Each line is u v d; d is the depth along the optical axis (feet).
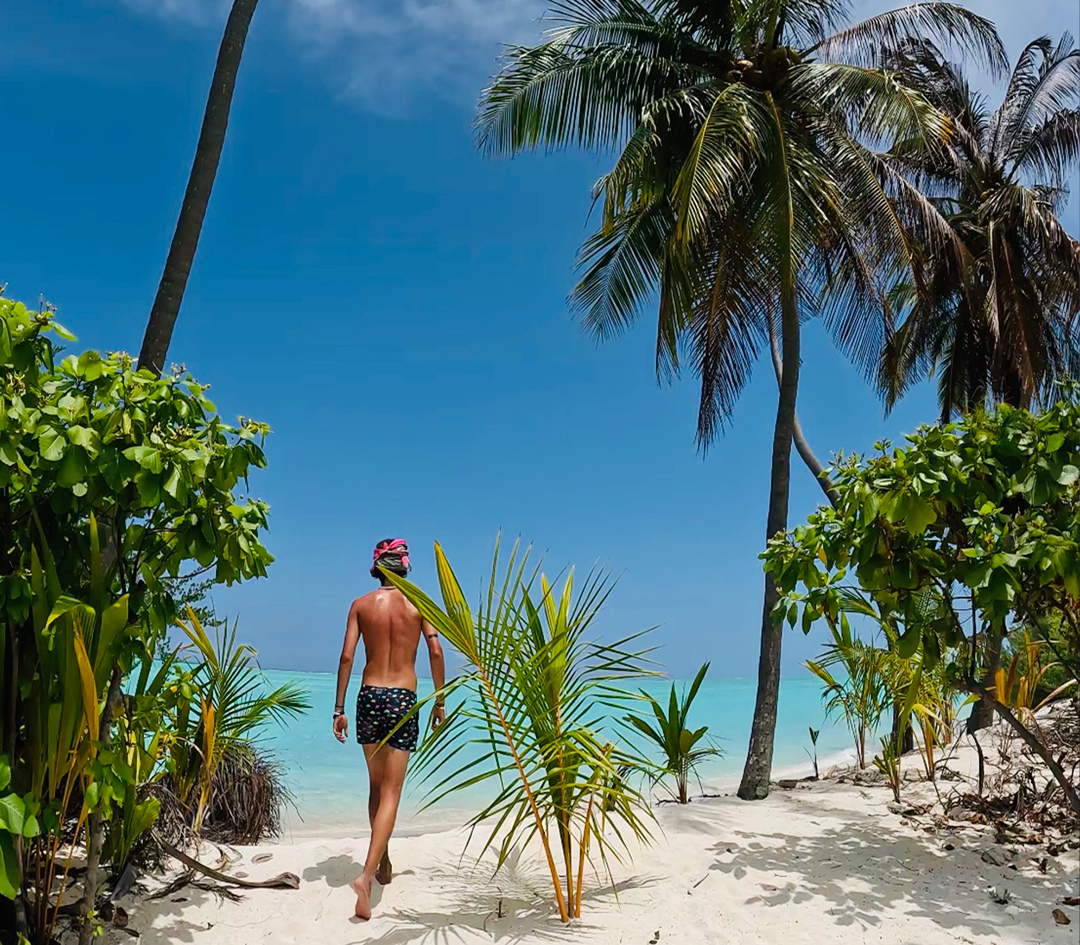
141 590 12.61
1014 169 47.65
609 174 29.40
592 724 14.42
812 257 32.14
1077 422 14.85
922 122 28.94
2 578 11.11
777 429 27.99
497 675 14.29
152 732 16.14
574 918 14.51
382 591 16.72
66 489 11.76
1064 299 45.62
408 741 15.71
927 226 33.76
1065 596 16.93
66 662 11.37
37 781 11.50
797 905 15.06
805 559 17.88
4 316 10.78
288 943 13.48
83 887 14.10
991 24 32.53
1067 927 14.03
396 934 13.79
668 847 18.43
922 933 13.88
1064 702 29.48
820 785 26.00
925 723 24.31
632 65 30.40
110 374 11.50
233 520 12.71
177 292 17.11
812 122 30.78
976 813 20.43
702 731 23.77
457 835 19.25
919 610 17.47
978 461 15.47
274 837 21.11
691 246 30.71
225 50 18.02
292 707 19.97
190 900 14.73
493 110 31.22
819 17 32.22
